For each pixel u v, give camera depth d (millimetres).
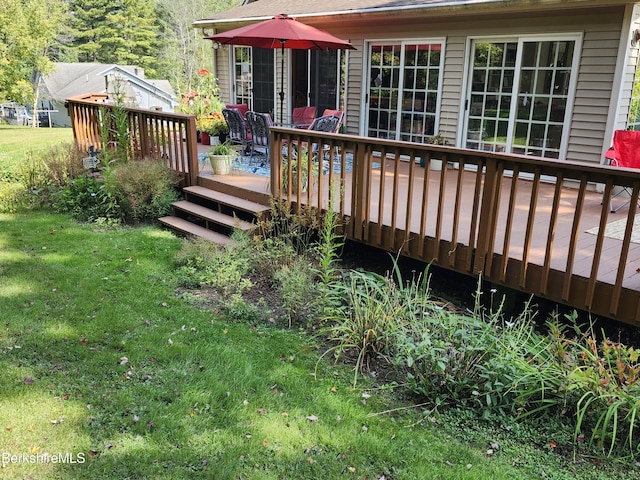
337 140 4652
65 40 36219
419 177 6902
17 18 24109
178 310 3953
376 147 4414
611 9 5754
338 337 3545
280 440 2557
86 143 9023
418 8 7016
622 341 3607
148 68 38438
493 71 7098
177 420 2660
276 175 5402
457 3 6527
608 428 2664
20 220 6305
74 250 5223
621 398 2615
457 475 2381
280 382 3076
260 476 2311
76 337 3465
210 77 11742
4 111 35281
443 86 7633
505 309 3977
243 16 10305
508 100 7004
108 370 3100
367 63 8703
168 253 5215
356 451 2514
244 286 4324
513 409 2828
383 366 3346
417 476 2369
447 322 3330
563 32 6207
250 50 10898
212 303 4156
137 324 3693
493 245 3719
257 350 3434
